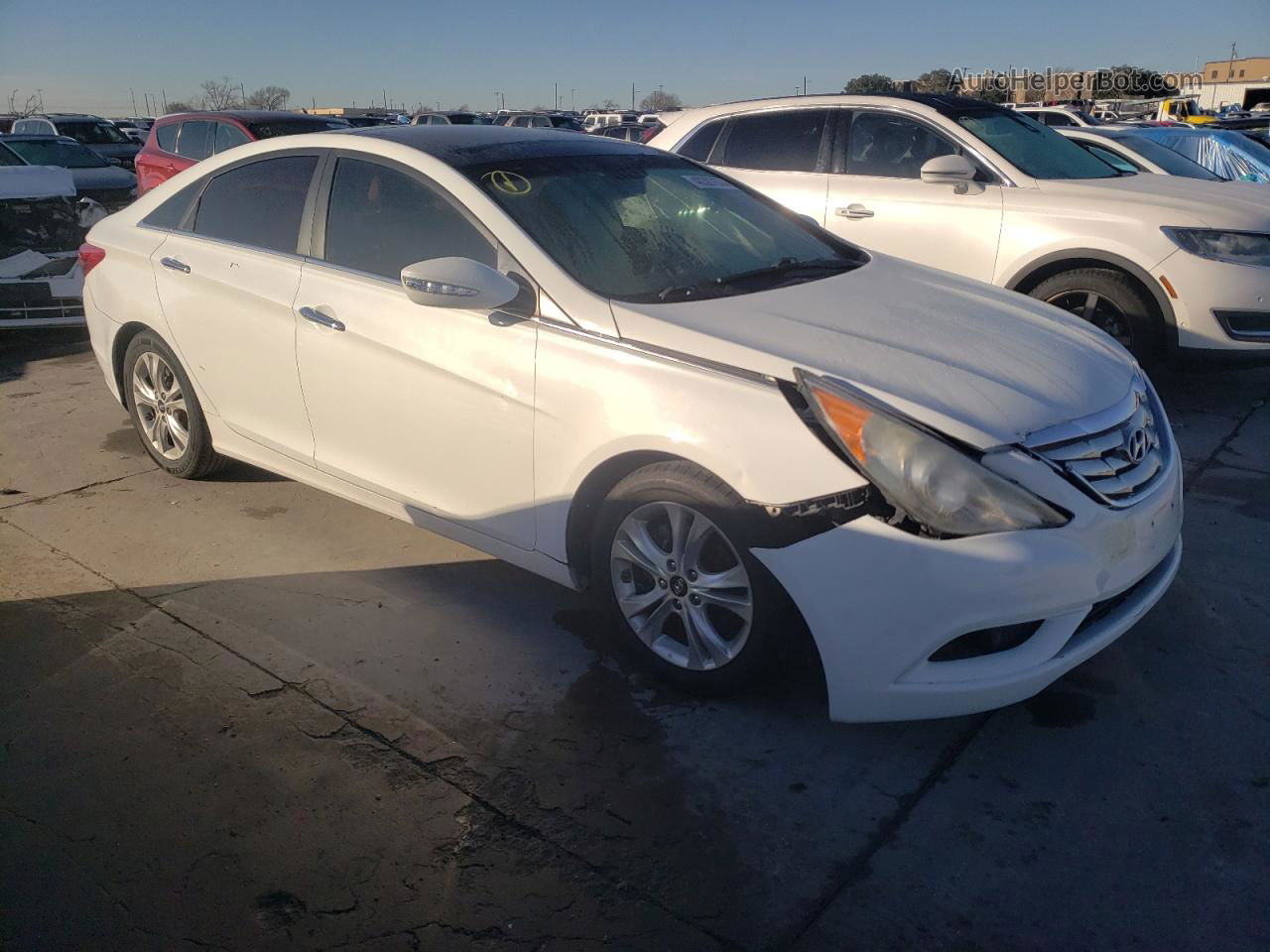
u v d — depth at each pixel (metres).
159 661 3.22
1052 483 2.54
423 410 3.37
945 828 2.50
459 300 3.01
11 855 2.42
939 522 2.49
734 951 2.16
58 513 4.36
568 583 3.20
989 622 2.51
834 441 2.57
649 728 2.89
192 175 4.35
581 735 2.86
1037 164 6.07
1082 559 2.54
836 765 2.73
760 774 2.70
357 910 2.26
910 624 2.54
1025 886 2.32
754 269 3.49
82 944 2.17
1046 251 5.67
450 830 2.50
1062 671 2.62
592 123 38.66
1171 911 2.25
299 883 2.34
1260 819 2.52
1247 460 4.91
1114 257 5.50
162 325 4.27
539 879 2.35
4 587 3.70
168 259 4.24
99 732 2.87
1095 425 2.71
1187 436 5.29
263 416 4.00
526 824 2.52
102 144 22.39
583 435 2.95
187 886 2.33
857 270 3.68
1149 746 2.80
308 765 2.74
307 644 3.32
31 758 2.76
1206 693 3.03
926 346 2.92
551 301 3.07
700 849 2.44
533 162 3.59
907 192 6.09
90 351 7.37
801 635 2.80
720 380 2.73
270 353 3.83
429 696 3.04
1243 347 5.35
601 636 3.38
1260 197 5.79
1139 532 2.69
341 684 3.10
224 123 10.86
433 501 3.47
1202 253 5.30
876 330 3.00
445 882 2.34
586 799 2.61
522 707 2.99
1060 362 2.96
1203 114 29.73
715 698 2.99
